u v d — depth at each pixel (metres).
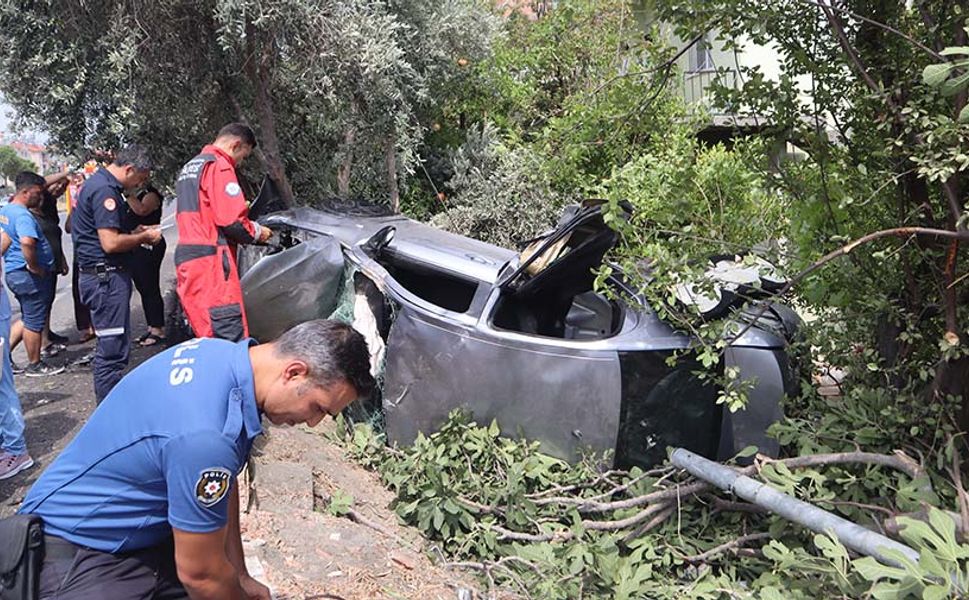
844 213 3.27
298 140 7.50
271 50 5.87
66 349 6.58
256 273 4.54
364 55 5.66
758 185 3.53
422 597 3.01
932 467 3.19
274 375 1.73
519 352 3.92
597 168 5.70
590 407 3.83
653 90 3.73
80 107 6.32
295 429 4.39
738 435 3.86
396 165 7.55
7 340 3.98
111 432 1.72
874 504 3.19
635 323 3.87
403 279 4.97
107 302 4.30
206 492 1.62
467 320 4.04
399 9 6.95
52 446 4.40
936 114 2.90
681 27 3.24
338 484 3.92
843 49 3.14
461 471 3.85
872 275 3.30
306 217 5.14
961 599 1.97
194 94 6.15
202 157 4.04
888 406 3.32
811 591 2.72
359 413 4.55
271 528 3.19
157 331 6.43
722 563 3.38
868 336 3.50
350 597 2.84
